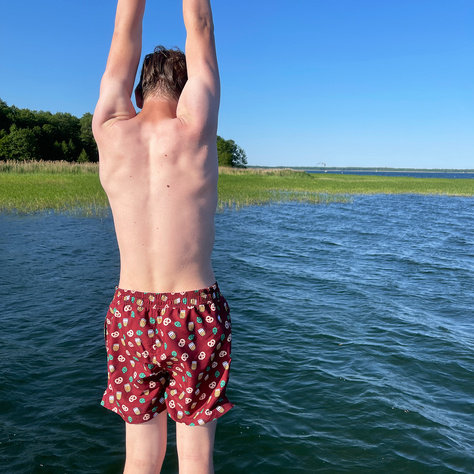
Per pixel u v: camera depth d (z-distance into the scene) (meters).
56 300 6.35
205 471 1.58
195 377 1.52
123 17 1.57
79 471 2.87
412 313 6.34
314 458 3.07
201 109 1.49
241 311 6.19
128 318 1.52
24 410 3.54
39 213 15.90
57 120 88.31
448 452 3.16
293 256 10.22
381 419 3.57
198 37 1.55
